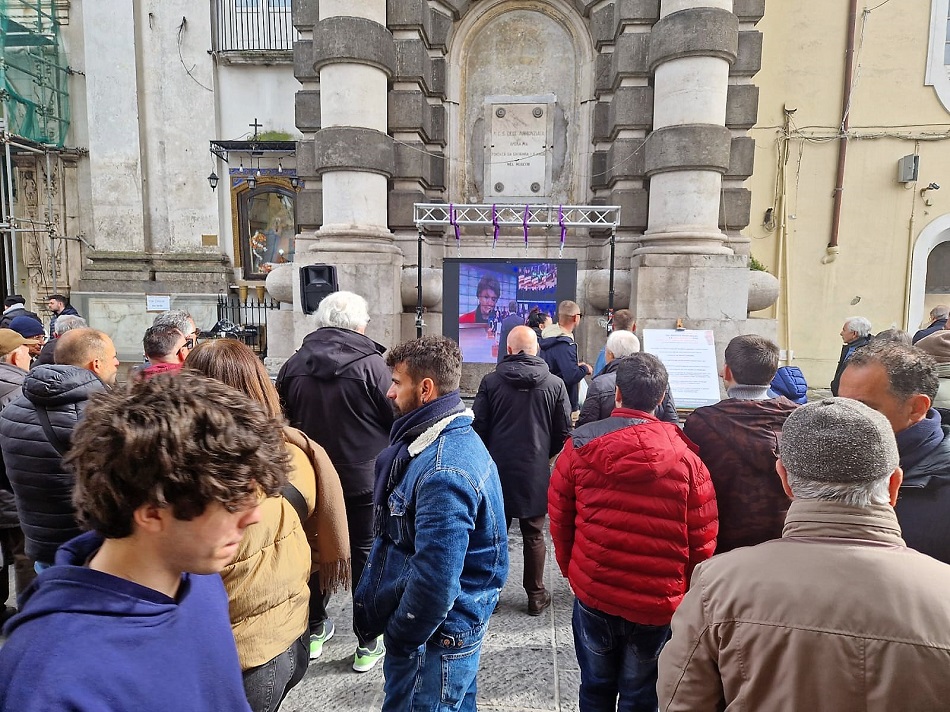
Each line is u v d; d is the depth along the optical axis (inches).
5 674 29.0
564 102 294.5
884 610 37.5
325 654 109.2
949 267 354.3
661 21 242.4
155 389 35.0
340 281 244.7
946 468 68.6
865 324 185.5
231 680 38.5
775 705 39.4
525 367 123.1
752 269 297.9
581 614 79.1
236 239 422.9
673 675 45.7
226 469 33.4
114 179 416.5
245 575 53.0
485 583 67.4
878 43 327.9
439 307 276.5
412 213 271.9
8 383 115.2
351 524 111.4
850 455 42.3
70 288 447.8
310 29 274.1
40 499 88.0
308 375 107.0
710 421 82.5
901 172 331.3
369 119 250.8
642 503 72.6
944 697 35.3
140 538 34.4
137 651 32.4
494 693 99.6
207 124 413.7
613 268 244.5
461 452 64.2
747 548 45.6
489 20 292.8
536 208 241.4
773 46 333.4
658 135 244.5
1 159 428.8
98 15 406.6
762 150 340.5
